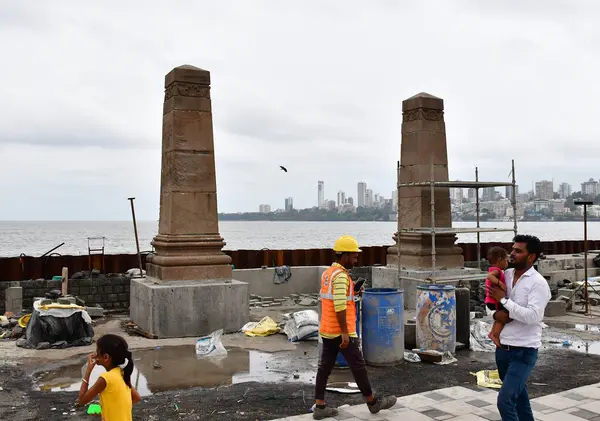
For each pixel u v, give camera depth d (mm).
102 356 4621
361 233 158125
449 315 10039
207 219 12977
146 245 85312
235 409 7266
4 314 14125
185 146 12922
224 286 12344
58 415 7027
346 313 6793
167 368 9305
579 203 15109
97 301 15656
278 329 12281
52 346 10672
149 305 11930
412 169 16859
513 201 14141
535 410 6922
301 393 7938
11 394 7863
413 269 16266
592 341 11445
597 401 7293
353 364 6793
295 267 17906
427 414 6824
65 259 17188
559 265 19281
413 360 9680
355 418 6703
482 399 7410
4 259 16125
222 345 10812
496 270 5551
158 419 6902
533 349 5352
